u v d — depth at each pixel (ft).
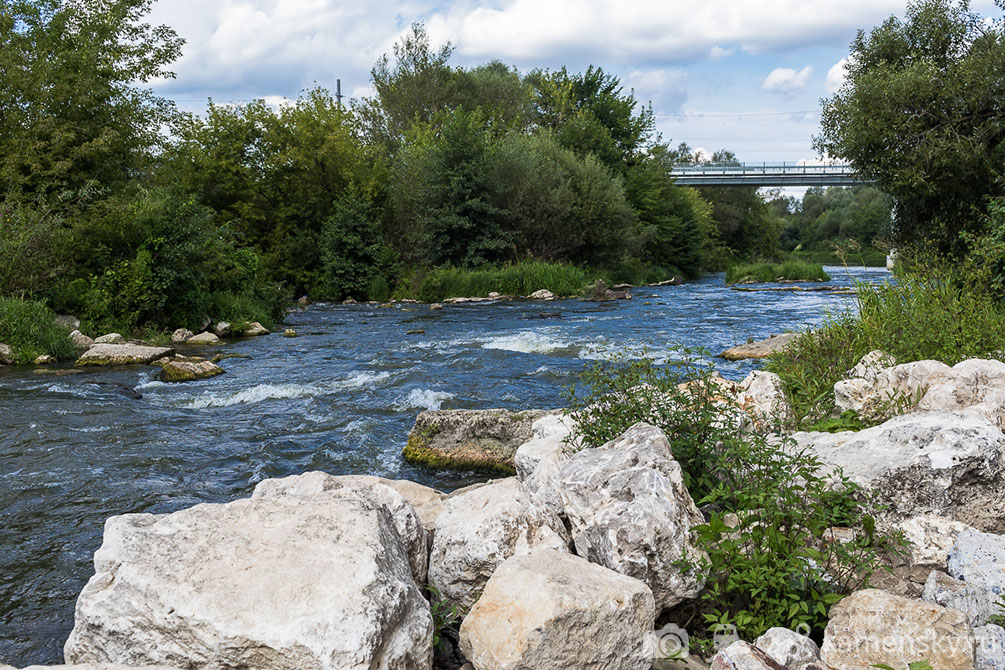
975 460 13.76
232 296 71.46
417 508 15.89
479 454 25.07
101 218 64.08
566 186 132.26
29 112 72.79
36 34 79.41
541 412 25.68
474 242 123.44
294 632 8.59
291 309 94.32
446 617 12.21
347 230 116.67
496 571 10.93
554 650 9.51
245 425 30.68
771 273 137.39
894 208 63.62
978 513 13.84
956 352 23.76
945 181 54.95
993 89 52.19
